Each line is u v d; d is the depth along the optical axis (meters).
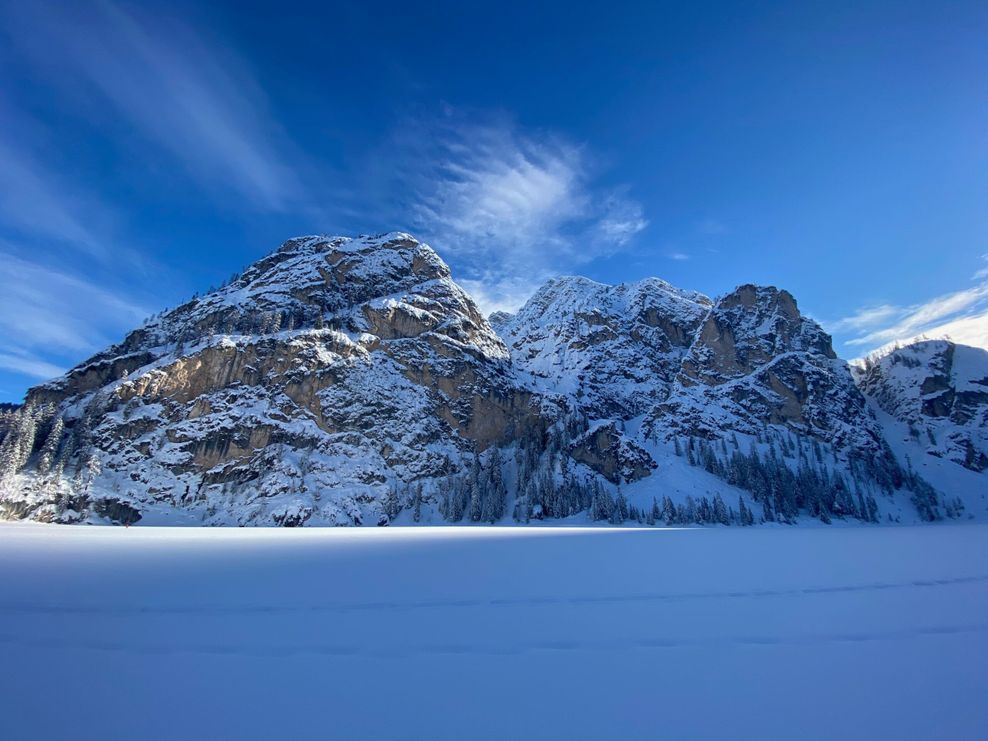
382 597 17.09
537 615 14.85
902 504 157.25
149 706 8.66
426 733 7.98
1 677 9.66
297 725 8.15
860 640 12.64
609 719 8.46
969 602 16.67
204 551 32.16
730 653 11.70
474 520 115.88
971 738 7.83
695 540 45.69
